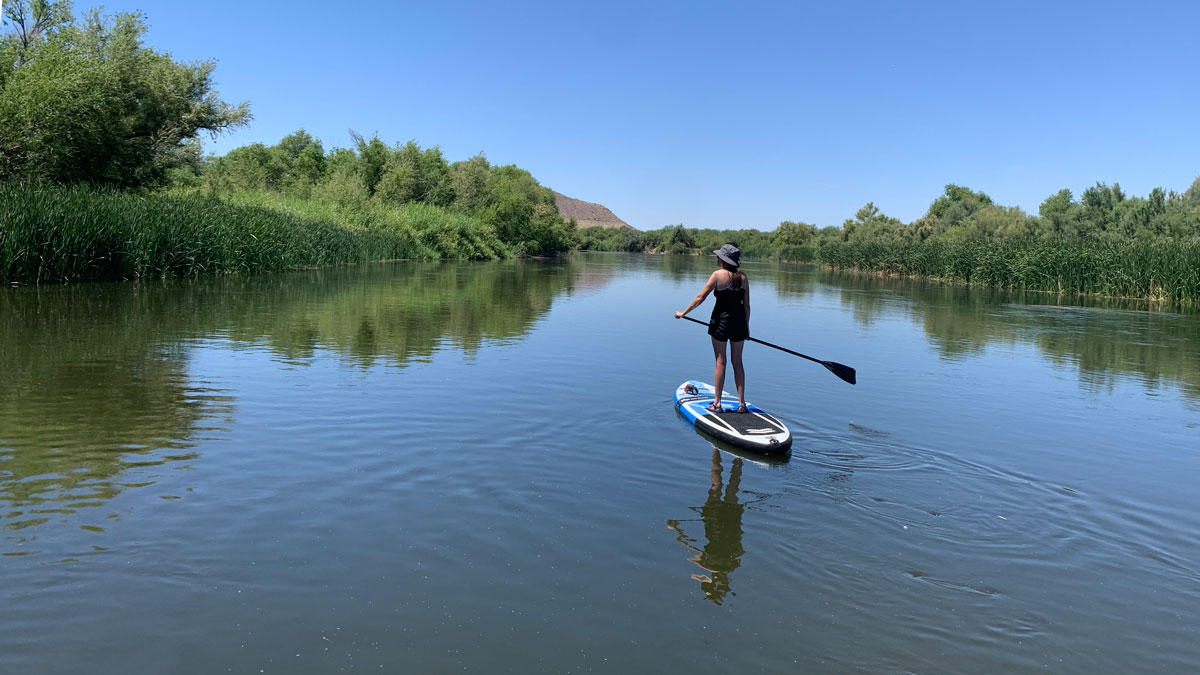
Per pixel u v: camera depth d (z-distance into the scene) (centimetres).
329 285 1956
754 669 292
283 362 855
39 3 2517
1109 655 315
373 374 810
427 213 4438
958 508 477
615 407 710
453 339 1095
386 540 392
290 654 286
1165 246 2488
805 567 384
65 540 375
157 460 501
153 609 314
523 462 532
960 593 364
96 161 2430
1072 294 2625
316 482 472
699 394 736
